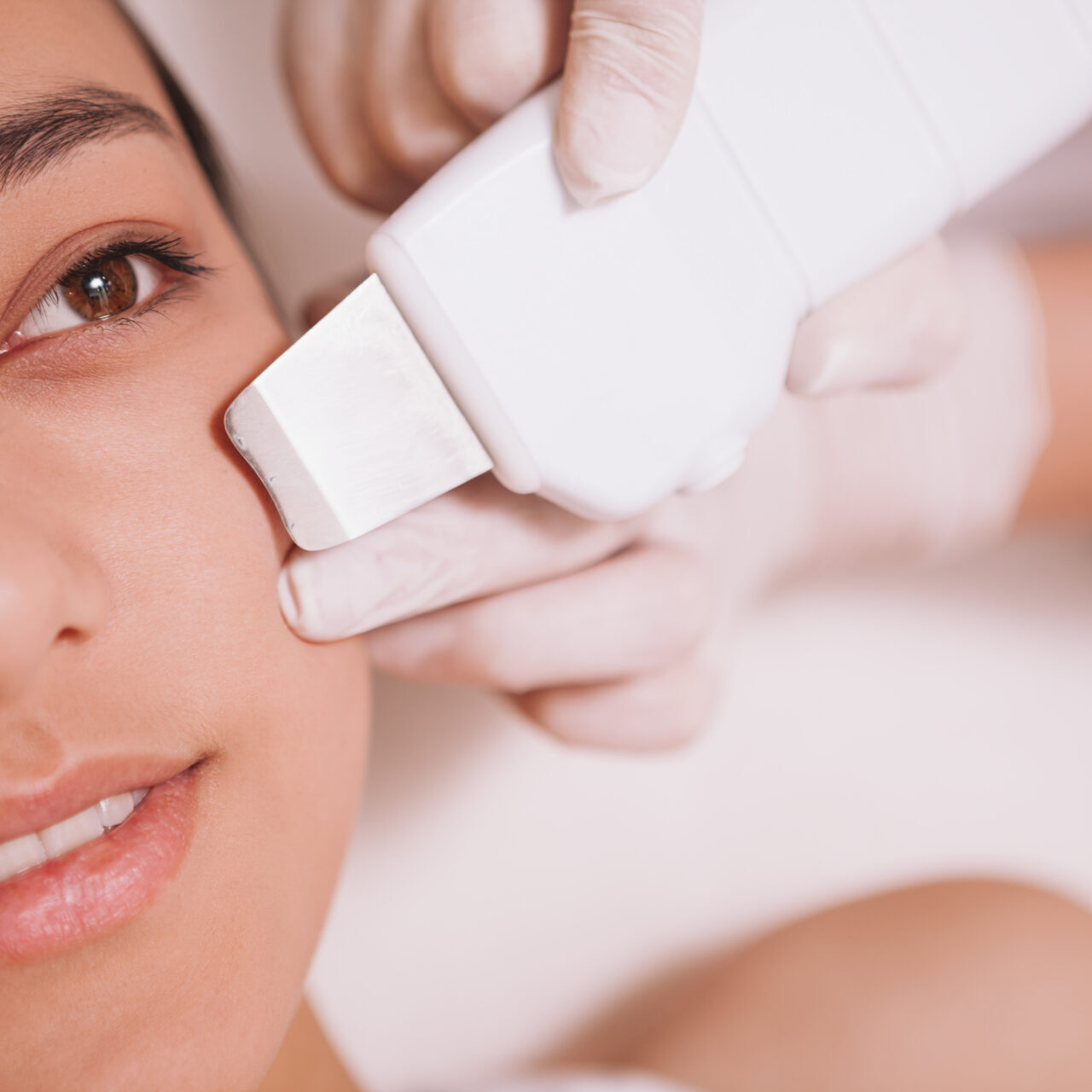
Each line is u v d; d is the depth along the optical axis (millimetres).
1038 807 983
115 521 375
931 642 1005
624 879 926
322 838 442
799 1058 750
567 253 372
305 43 549
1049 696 1002
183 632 380
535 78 429
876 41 406
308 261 874
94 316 411
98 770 357
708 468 423
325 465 373
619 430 390
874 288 487
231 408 366
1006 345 877
